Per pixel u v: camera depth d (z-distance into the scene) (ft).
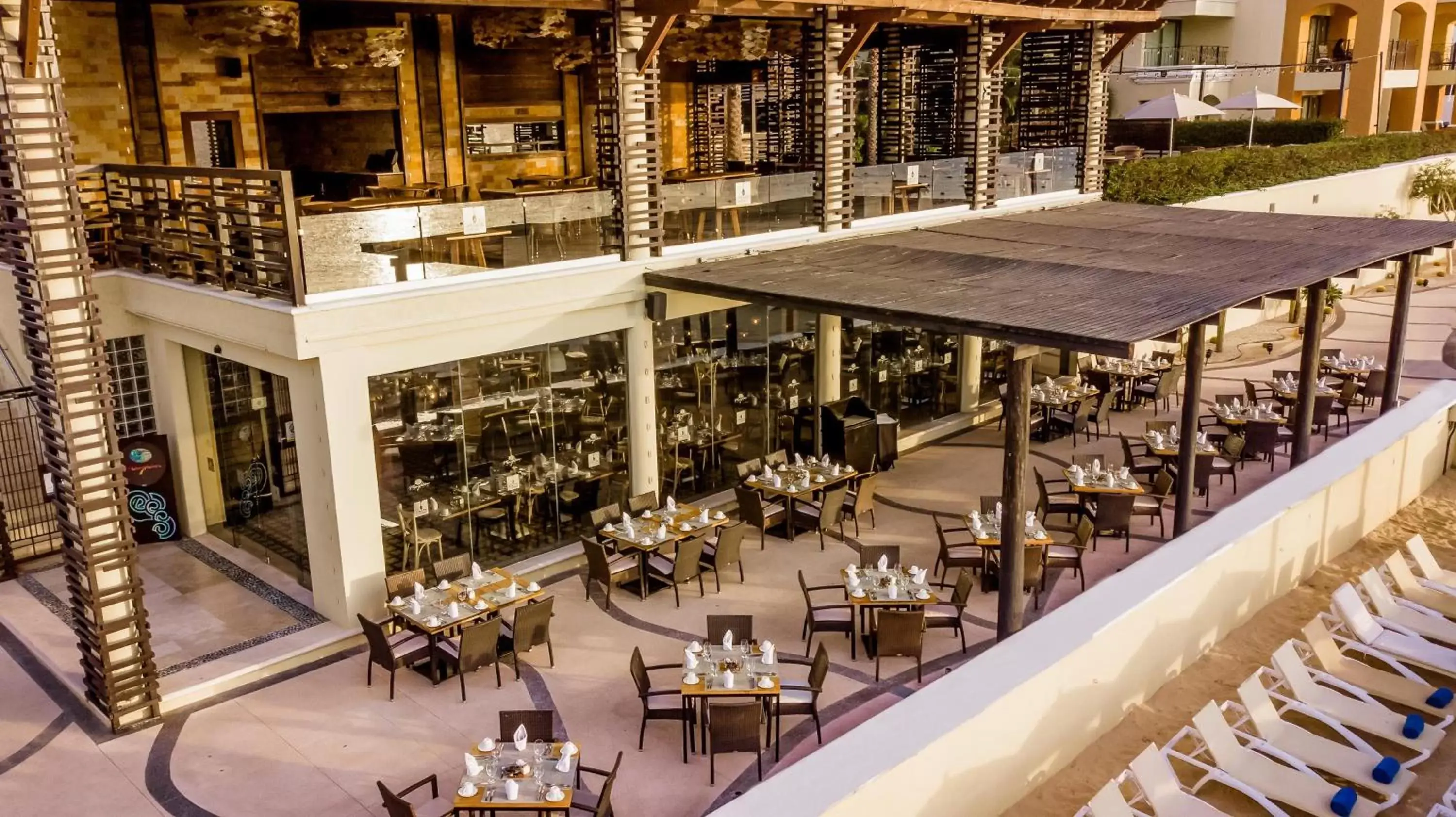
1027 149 78.84
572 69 63.41
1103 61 74.49
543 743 29.09
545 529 46.44
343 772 31.71
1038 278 44.37
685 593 43.50
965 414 67.15
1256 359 80.53
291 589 43.42
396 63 50.29
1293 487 37.58
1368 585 34.37
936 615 37.76
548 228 44.83
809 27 53.98
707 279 45.44
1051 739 26.35
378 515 39.91
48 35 31.32
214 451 47.93
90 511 32.73
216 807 30.19
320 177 62.80
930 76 80.12
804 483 48.32
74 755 32.99
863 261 49.52
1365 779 25.86
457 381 42.06
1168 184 84.48
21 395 48.01
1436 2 157.89
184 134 51.44
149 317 45.85
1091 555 46.68
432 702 35.65
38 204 31.30
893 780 21.95
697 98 76.38
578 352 46.29
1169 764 24.93
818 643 39.17
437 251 41.16
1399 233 56.54
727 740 29.81
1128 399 68.90
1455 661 30.99
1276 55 142.92
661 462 50.80
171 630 40.01
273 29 43.21
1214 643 32.94
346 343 37.91
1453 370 75.72
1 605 43.39
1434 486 48.11
